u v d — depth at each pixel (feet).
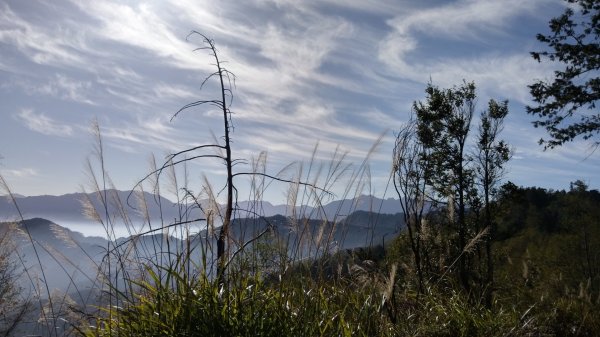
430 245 22.54
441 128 50.55
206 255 12.90
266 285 13.82
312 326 13.43
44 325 12.38
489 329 19.11
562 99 68.74
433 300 20.56
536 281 30.07
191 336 11.87
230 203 13.25
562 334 22.53
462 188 52.49
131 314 12.48
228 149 13.64
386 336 15.48
